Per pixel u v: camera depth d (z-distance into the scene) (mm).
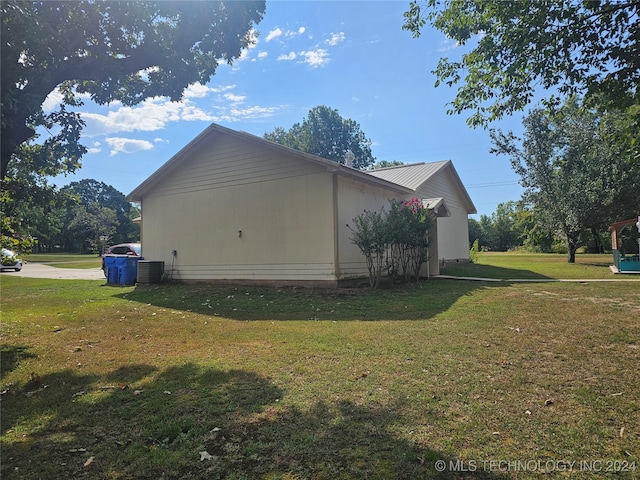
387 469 2396
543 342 4996
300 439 2775
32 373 4402
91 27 5414
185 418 3162
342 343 5207
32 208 6789
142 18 5617
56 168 6500
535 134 19375
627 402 3234
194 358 4836
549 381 3725
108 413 3336
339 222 10375
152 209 13789
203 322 7020
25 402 3617
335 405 3316
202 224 12562
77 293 11422
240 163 11828
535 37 4938
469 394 3469
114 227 56188
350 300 8633
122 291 11523
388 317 6855
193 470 2449
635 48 4602
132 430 3016
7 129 4617
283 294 9656
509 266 17406
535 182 19734
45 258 40281
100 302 9672
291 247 10852
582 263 18891
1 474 2463
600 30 4746
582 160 18844
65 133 5922
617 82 4859
